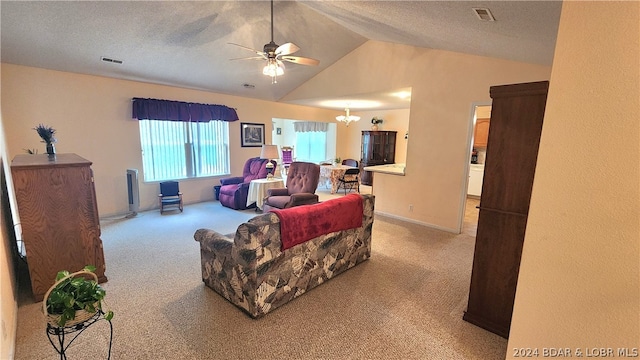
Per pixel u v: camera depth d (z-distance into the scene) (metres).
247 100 6.52
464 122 4.16
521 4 1.78
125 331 2.04
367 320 2.21
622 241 1.02
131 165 5.00
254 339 1.98
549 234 1.18
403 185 4.95
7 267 2.15
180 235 3.99
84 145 4.45
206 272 2.60
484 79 3.93
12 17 2.97
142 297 2.47
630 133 0.97
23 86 3.86
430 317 2.26
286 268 2.32
